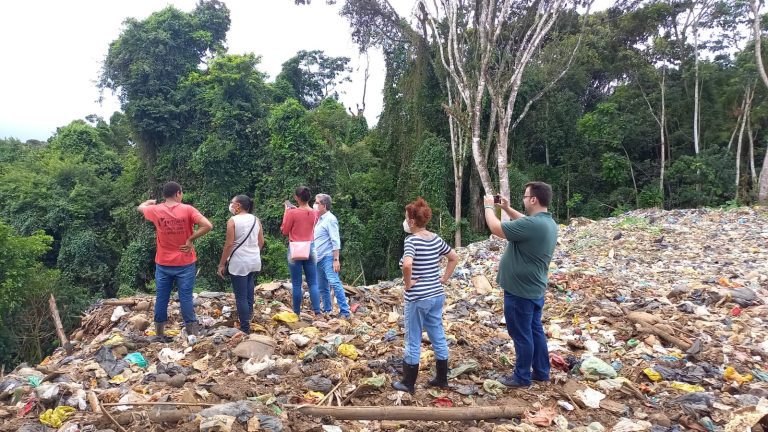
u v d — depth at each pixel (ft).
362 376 14.88
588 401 13.24
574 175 87.76
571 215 86.33
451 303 24.59
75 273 80.38
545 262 13.15
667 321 19.30
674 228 43.57
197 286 69.67
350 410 12.13
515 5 67.92
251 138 80.48
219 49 84.79
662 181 82.38
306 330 19.21
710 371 15.15
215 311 21.79
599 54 92.22
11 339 56.08
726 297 21.95
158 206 17.34
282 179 76.28
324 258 21.62
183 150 82.02
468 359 16.02
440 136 77.61
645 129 87.76
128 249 80.28
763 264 29.96
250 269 18.47
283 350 16.87
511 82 58.85
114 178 104.42
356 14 76.02
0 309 55.36
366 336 18.94
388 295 26.58
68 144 105.19
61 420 11.61
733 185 77.20
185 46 86.58
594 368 14.93
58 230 84.48
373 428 11.87
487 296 25.25
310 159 74.43
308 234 20.61
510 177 74.84
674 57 90.33
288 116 76.13
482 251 37.55
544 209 13.33
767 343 16.94
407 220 13.16
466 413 12.23
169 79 84.23
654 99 90.48
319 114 99.96
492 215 13.60
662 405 13.17
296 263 20.68
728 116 85.35
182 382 13.89
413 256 12.73
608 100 99.40
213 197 76.74
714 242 37.60
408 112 82.58
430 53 77.46
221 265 18.44
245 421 11.03
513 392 13.83
